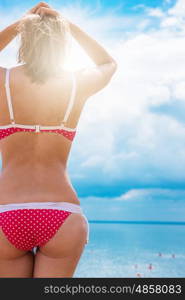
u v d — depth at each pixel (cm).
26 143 163
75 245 157
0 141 166
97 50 181
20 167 162
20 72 165
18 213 155
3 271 160
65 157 169
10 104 162
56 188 161
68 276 158
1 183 162
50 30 164
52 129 164
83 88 169
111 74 178
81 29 181
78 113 170
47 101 163
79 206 165
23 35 166
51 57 164
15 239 156
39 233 156
